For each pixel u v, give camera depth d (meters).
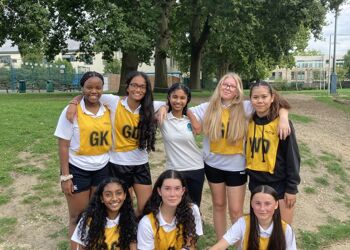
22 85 36.75
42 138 8.80
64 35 20.70
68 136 4.45
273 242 4.07
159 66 24.88
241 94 4.56
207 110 4.71
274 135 4.30
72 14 18.03
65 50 21.59
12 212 6.15
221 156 4.71
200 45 29.50
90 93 4.38
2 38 19.98
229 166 4.71
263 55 24.61
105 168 4.62
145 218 4.29
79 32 17.03
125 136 4.58
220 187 4.86
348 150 10.28
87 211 4.31
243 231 4.18
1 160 7.66
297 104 19.64
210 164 4.83
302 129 11.59
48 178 7.07
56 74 43.78
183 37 31.06
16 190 6.72
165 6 21.89
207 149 4.84
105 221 4.30
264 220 4.07
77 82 42.31
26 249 5.34
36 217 6.04
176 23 26.92
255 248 4.10
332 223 6.45
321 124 13.18
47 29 19.19
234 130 4.52
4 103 13.52
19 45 19.94
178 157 4.74
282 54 22.17
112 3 16.78
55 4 18.41
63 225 5.86
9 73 42.16
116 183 4.26
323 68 73.50
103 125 4.50
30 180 7.04
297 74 82.06
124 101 4.58
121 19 16.59
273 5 17.59
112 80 46.22
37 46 20.70
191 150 4.76
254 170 4.43
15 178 7.09
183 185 4.25
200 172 4.82
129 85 4.49
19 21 18.47
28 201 6.38
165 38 23.06
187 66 45.72
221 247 4.21
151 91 4.57
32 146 8.34
